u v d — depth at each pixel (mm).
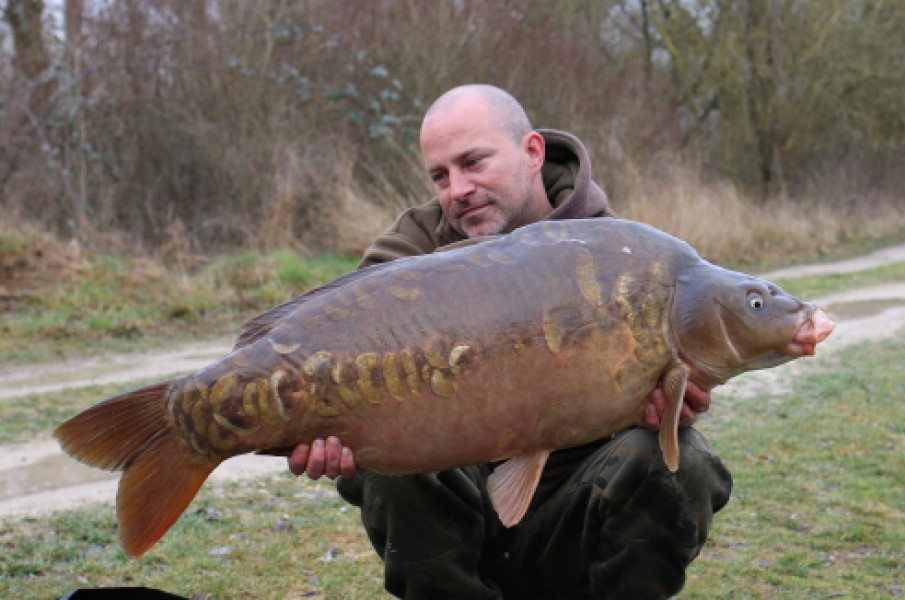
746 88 20641
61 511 4340
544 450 2182
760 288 2154
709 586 3590
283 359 2074
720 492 2492
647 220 13531
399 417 2102
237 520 4223
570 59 16031
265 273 10562
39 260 10016
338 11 13766
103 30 12312
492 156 2818
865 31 20531
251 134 12984
